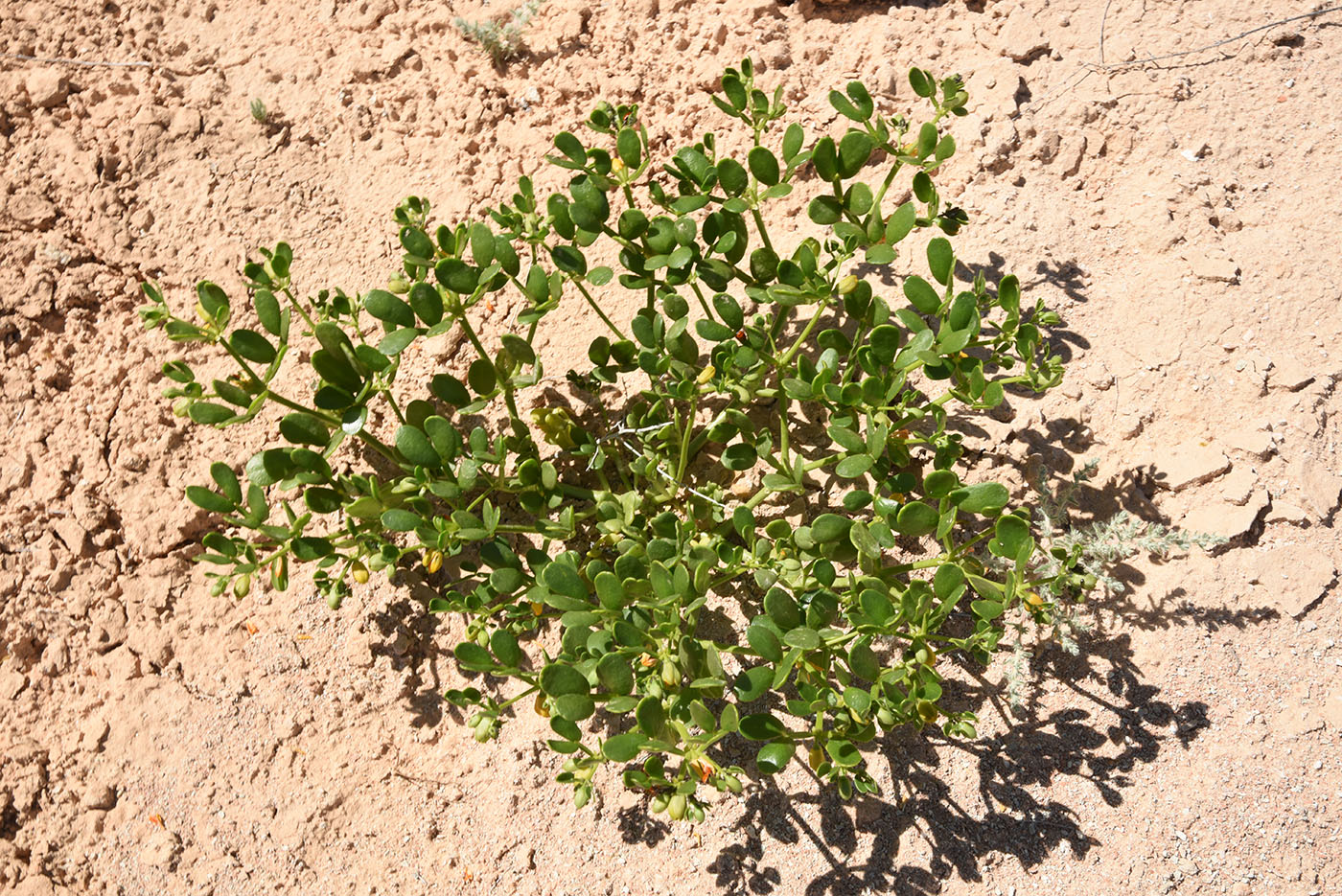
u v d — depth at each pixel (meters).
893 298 0.86
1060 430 0.82
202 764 0.82
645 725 0.67
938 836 0.76
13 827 0.82
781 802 0.78
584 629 0.70
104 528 0.86
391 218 0.92
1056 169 0.90
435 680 0.82
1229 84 0.92
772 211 0.90
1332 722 0.76
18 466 0.88
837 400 0.74
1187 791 0.75
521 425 0.80
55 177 0.95
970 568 0.75
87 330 0.92
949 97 0.76
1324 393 0.82
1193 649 0.77
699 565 0.70
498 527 0.75
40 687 0.84
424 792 0.80
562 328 0.88
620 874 0.77
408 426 0.73
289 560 0.85
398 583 0.83
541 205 0.91
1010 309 0.73
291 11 1.01
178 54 1.00
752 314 0.86
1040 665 0.78
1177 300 0.85
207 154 0.95
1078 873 0.75
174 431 0.88
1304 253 0.85
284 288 0.74
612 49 0.96
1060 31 0.94
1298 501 0.80
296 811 0.80
